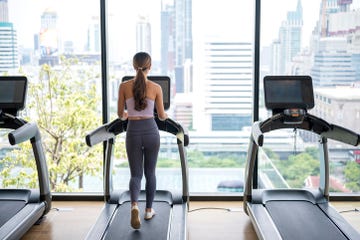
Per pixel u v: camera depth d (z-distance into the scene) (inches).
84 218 155.9
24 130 135.3
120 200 151.3
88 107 175.5
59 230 145.4
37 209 142.9
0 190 154.6
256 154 162.7
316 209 143.6
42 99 177.0
